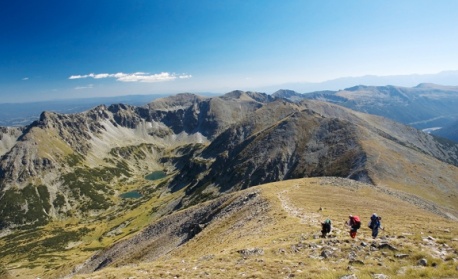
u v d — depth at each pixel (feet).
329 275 63.05
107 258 369.71
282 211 182.70
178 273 85.51
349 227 129.29
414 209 241.76
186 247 211.00
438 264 65.92
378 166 581.53
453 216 356.18
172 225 344.90
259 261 85.35
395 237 91.91
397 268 65.41
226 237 177.78
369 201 229.66
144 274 88.84
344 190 272.72
